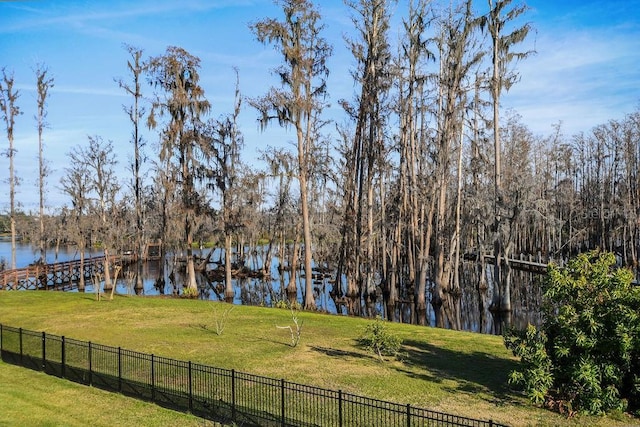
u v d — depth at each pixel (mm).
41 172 50469
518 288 42688
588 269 13172
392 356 17656
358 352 18266
